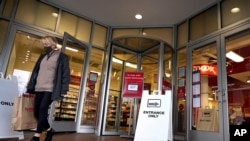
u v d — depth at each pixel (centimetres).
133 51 526
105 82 474
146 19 502
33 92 241
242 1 361
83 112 470
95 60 517
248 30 341
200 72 409
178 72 469
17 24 408
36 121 238
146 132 300
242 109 332
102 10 478
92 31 519
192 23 464
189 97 416
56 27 459
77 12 494
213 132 351
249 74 336
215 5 411
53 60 240
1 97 258
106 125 459
